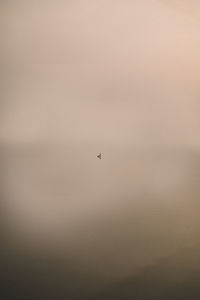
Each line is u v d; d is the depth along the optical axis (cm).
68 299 129
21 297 122
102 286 133
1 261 120
